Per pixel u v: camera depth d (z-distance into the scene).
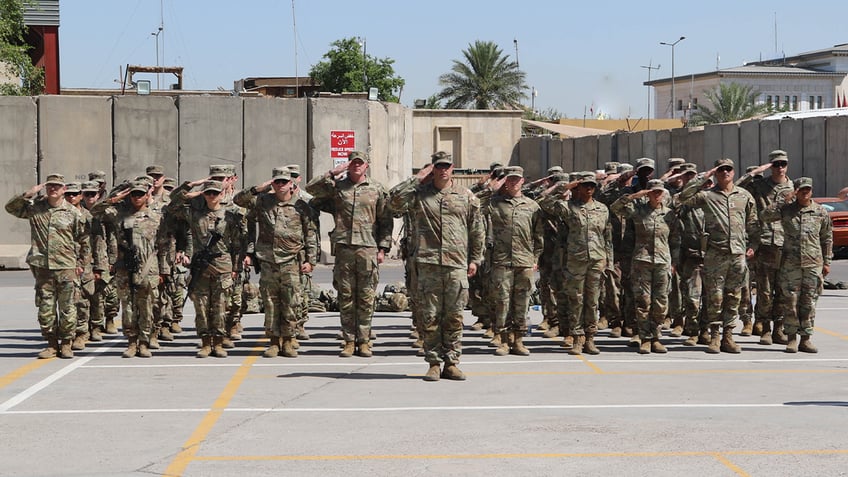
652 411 9.69
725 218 13.27
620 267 14.65
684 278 13.87
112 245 13.58
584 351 13.38
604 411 9.68
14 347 13.93
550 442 8.45
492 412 9.62
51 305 12.86
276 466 7.71
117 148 27.16
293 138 27.80
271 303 12.91
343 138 28.00
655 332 13.36
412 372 11.88
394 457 7.97
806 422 9.21
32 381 11.30
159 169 15.12
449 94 79.06
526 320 13.22
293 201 12.94
